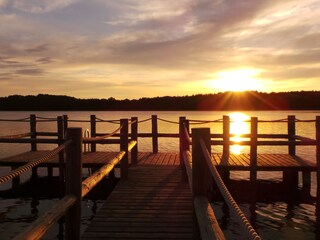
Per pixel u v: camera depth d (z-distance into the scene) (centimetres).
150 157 1409
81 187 430
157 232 619
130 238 594
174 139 3269
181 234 610
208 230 332
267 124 5647
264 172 1554
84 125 5612
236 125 5897
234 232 870
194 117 8606
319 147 1122
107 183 1365
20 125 5775
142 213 720
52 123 6506
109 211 732
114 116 9619
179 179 1005
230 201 276
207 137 454
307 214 1005
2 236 867
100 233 615
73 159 426
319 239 823
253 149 1133
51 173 1459
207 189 454
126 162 1004
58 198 1207
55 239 844
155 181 982
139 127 5172
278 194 1214
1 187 1355
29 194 1257
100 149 2516
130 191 882
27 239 269
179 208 750
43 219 316
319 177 1118
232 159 1241
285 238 832
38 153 1445
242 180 1399
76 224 422
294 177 1310
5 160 1248
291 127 1399
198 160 454
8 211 1066
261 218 974
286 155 1380
